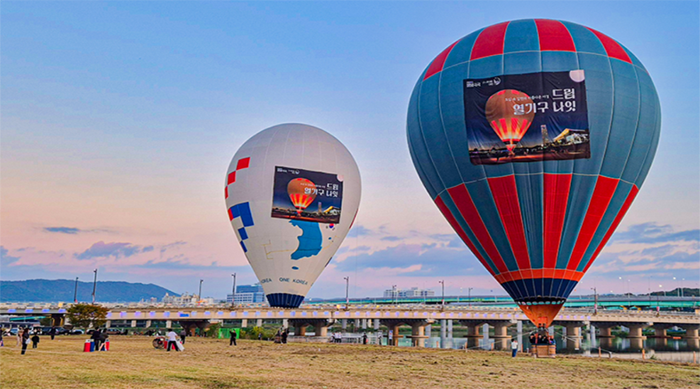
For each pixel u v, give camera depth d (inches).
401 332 6127.0
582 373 1314.0
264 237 3041.3
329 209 3134.8
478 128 1819.6
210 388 917.8
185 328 3796.8
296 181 3088.1
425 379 1138.7
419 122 2005.4
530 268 1817.2
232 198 3137.3
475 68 1865.2
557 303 1806.1
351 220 3267.7
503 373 1282.0
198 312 3563.0
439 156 1932.8
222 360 1469.0
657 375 1299.2
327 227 3122.5
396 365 1432.1
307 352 1882.4
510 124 1779.0
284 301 3038.9
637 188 1881.2
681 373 1354.6
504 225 1824.6
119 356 1493.6
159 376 1039.6
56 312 3548.2
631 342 4820.4
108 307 3654.0
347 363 1465.3
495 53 1856.5
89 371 1077.8
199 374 1101.7
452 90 1883.6
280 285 3046.3
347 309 3951.8
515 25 1924.2
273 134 3201.3
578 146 1740.9
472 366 1437.0
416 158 2085.4
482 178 1825.8
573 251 1803.6
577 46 1817.2
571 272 1813.5
